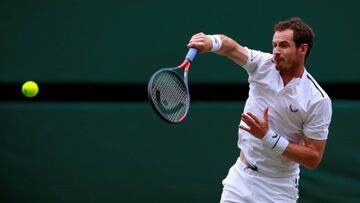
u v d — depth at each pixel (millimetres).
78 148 23453
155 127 23375
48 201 23500
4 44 23359
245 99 24188
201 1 23188
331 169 23062
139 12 23250
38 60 23406
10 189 23500
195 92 24219
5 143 23469
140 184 23469
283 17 23141
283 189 15992
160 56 23359
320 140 15250
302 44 14758
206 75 23281
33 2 23297
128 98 24156
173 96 15047
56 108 23391
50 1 23297
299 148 14992
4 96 24094
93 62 23375
